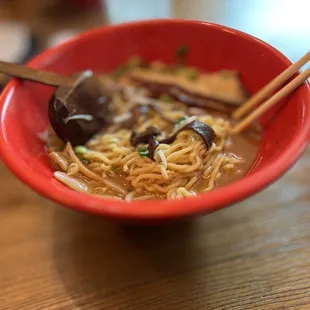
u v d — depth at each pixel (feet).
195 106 1.04
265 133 0.91
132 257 0.88
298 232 0.90
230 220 0.93
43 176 0.76
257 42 0.94
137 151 0.88
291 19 1.40
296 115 0.79
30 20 1.53
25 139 0.88
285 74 0.83
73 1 1.54
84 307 0.82
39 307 0.82
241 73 1.03
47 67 1.00
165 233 0.92
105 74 1.13
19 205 1.00
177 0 1.55
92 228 0.94
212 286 0.83
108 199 0.67
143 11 1.52
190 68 1.11
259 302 0.79
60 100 0.89
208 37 1.03
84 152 0.91
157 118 0.99
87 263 0.88
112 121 1.01
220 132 0.90
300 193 0.97
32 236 0.94
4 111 0.85
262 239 0.89
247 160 0.88
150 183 0.83
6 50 1.34
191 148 0.84
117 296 0.83
